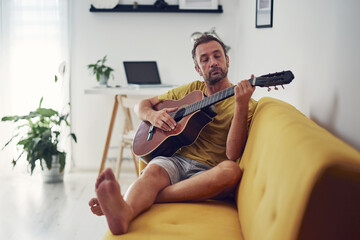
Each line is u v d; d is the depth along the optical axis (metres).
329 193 1.02
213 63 2.28
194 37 4.31
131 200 1.81
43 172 4.16
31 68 4.52
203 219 1.76
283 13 2.58
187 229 1.64
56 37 4.51
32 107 4.55
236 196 1.97
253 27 3.55
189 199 1.99
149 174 2.02
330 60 1.75
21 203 3.52
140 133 2.45
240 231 1.65
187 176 2.18
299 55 2.23
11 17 4.46
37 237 2.79
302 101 2.16
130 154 4.69
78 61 4.58
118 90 4.18
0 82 4.48
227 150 2.12
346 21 1.58
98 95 4.63
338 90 1.65
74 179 4.32
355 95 1.48
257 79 1.92
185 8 4.50
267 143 1.59
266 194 1.40
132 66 4.43
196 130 2.21
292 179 1.16
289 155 1.27
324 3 1.84
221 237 1.57
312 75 2.00
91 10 4.46
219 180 1.95
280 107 1.83
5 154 4.54
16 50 4.50
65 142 4.61
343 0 1.61
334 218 1.03
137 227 1.68
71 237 2.79
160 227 1.66
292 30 2.37
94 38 4.56
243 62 4.05
